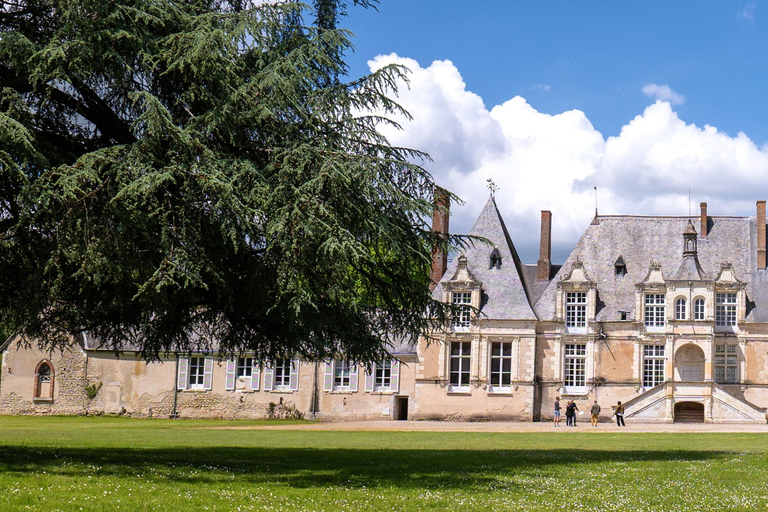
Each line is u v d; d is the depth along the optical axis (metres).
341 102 19.50
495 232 61.06
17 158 16.89
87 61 17.44
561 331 58.03
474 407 57.16
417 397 57.59
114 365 59.84
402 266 20.89
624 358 57.44
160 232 17.45
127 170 16.81
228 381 58.84
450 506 14.10
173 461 19.89
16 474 16.17
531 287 61.94
